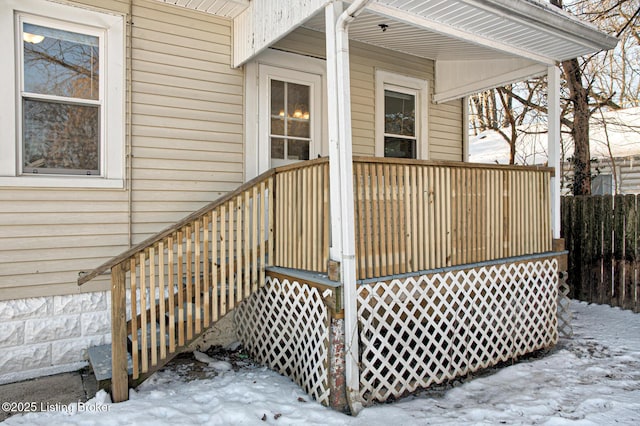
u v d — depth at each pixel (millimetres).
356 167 3236
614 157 10453
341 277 3119
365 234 3293
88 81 4012
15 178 3635
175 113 4395
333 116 3137
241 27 4508
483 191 4074
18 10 3646
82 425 2736
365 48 5723
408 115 6348
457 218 3867
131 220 4164
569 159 10797
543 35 4109
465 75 5996
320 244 3367
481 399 3326
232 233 3699
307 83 5281
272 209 3967
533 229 4516
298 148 5266
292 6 3555
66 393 3369
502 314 4195
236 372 3889
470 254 3951
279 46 5039
